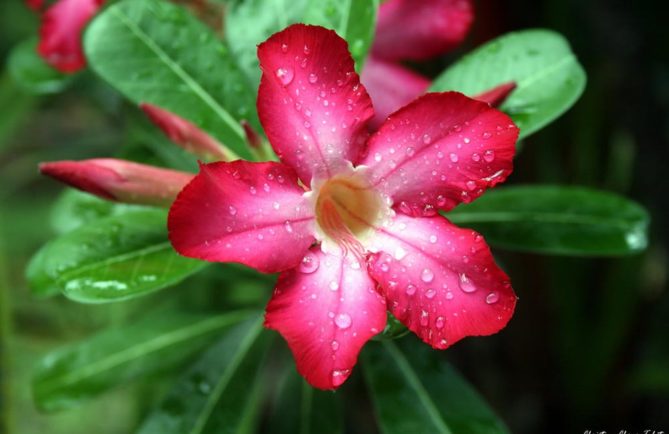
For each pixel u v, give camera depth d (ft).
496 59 0.79
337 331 0.58
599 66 1.21
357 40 0.74
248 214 0.58
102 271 0.68
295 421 0.86
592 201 0.85
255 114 0.78
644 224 0.83
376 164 0.63
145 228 0.71
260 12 0.80
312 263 0.60
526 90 0.77
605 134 1.20
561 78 0.77
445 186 0.62
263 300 0.92
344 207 0.65
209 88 0.79
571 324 1.20
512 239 0.84
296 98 0.60
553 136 1.17
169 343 0.91
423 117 0.62
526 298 1.19
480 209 0.85
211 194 0.56
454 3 0.92
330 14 0.75
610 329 1.20
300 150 0.61
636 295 1.20
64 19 0.95
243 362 0.85
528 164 1.15
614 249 0.82
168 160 0.92
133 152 0.95
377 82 0.92
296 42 0.59
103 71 0.78
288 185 0.61
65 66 0.96
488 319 0.59
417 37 0.93
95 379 0.89
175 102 0.78
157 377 0.91
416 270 0.61
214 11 0.93
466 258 0.60
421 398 0.81
